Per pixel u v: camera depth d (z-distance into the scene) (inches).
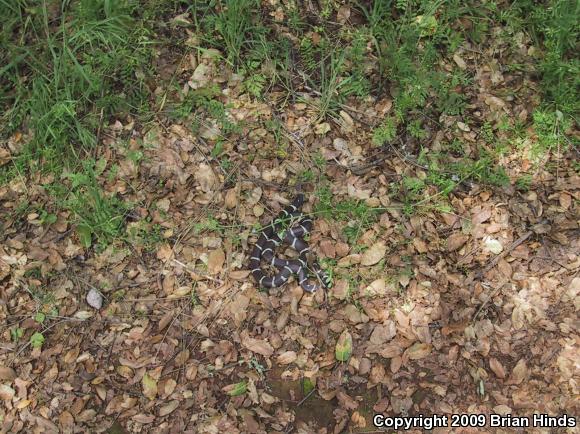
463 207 74.6
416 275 71.2
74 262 72.7
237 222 74.7
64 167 76.6
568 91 78.2
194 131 78.4
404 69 79.1
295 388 66.6
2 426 65.5
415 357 67.5
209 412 65.4
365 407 65.5
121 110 79.0
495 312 69.3
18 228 74.4
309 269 72.1
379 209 74.2
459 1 84.3
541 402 65.0
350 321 69.3
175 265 72.5
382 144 78.4
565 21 78.0
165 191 75.9
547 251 72.0
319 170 77.1
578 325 68.1
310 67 81.8
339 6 84.4
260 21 83.0
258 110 79.7
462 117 79.7
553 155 77.1
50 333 69.5
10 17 81.1
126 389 66.9
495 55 83.0
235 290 71.2
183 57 81.7
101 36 77.0
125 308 70.6
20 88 78.5
